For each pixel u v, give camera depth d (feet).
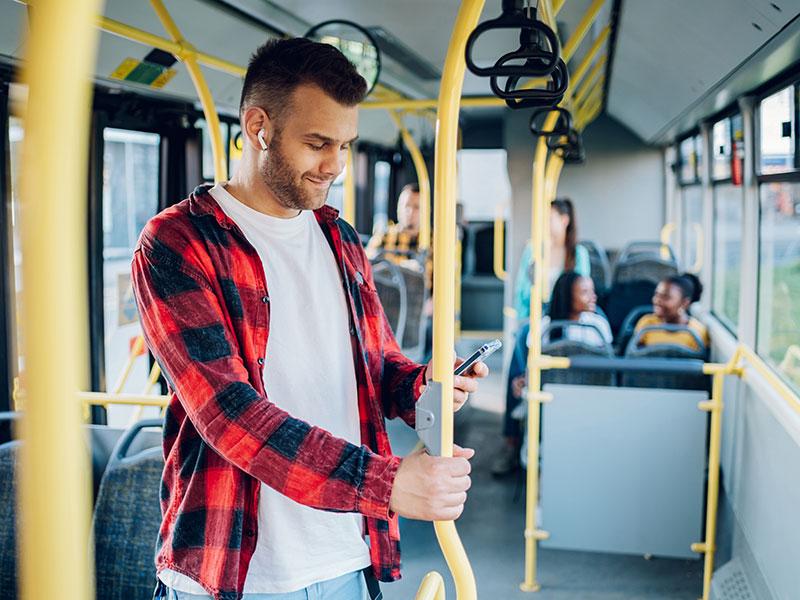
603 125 29.04
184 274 4.40
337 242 5.23
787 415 10.22
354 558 5.20
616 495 13.55
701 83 14.12
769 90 12.89
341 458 4.03
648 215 29.09
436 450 4.31
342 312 5.18
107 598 7.88
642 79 17.87
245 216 4.86
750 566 12.35
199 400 4.18
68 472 2.15
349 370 5.17
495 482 18.66
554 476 13.70
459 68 4.13
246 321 4.64
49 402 2.11
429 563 14.42
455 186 4.21
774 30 8.96
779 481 10.66
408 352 21.17
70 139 2.07
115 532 7.92
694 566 14.39
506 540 15.49
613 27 14.30
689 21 11.10
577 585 13.64
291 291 4.93
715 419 12.75
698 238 22.12
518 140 27.27
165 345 4.34
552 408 13.60
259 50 4.68
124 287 13.87
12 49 9.34
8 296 10.23
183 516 4.63
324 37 11.57
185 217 4.58
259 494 4.78
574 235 20.61
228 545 4.58
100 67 11.28
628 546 13.61
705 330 17.85
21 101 2.10
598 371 13.38
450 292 4.26
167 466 4.85
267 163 4.59
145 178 14.24
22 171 2.09
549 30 4.16
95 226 12.07
